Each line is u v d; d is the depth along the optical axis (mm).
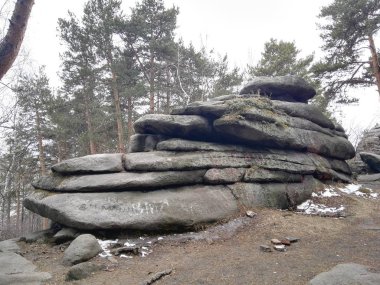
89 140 24172
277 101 14070
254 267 6891
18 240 10102
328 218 10500
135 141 13047
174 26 23312
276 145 12703
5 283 6531
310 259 7137
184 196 10062
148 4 22719
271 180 11906
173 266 7266
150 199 9680
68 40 22891
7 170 20906
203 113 12016
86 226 8883
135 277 6707
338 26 18453
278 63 25578
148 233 9211
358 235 8734
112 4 22219
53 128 25125
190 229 9453
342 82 20453
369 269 6098
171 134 12109
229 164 11422
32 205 10539
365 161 18203
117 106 22422
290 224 9695
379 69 18484
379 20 16781
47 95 24562
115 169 10602
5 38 5781
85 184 9992
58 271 7238
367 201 12234
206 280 6398
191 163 10766
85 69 22484
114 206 9344
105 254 7945
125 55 22828
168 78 26109
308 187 12742
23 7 5797
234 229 9555
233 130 11609
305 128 13984
